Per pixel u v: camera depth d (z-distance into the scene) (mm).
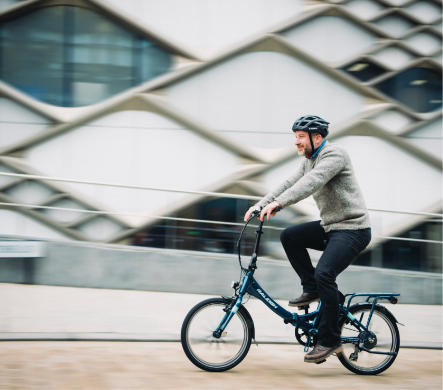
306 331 3146
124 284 5676
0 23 7461
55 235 5676
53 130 7492
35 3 7391
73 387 2664
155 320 4340
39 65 7547
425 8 8023
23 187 5613
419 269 6008
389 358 3297
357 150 8062
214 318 3123
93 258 5641
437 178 8281
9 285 5445
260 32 7645
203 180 7738
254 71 7734
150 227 5793
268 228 5809
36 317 4180
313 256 4957
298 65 7805
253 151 7738
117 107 7559
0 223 5523
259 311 5020
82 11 7520
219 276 5777
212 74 7711
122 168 7641
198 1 7590
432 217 6059
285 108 7793
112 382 2775
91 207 5754
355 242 3023
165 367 3115
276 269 5746
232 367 3125
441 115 8156
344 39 7867
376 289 5895
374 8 7922
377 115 8023
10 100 7492
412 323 4895
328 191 3074
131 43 7633
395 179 8164
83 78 7605
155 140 7676
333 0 7711
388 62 8016
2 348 3322
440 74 8164
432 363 3549
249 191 7734
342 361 3215
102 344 3564
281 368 3258
